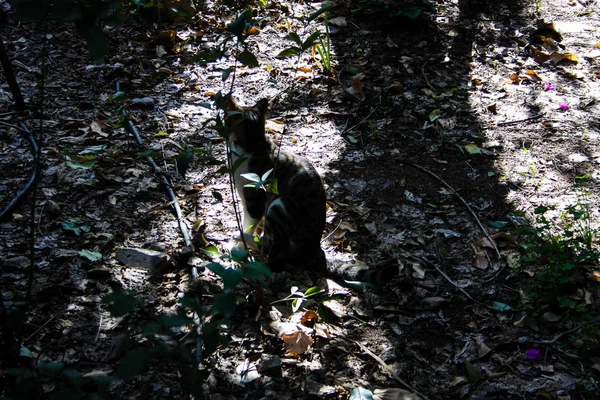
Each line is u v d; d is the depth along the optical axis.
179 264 2.04
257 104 2.11
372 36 2.98
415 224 2.23
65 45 2.78
